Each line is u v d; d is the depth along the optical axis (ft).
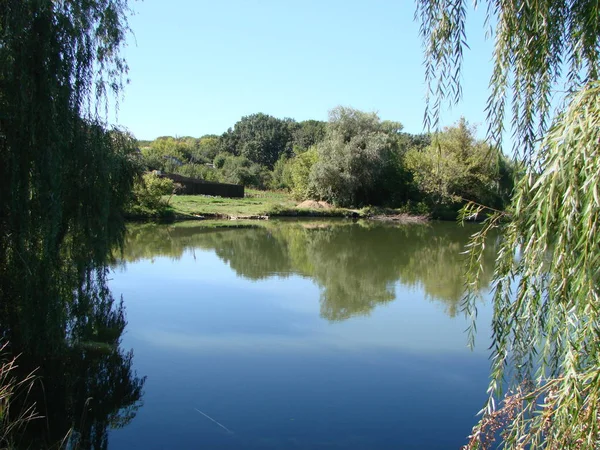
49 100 16.87
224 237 65.36
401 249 57.82
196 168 149.38
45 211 17.13
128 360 20.45
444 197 89.35
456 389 17.85
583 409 4.99
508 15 6.64
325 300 31.94
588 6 6.43
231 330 24.94
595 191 4.44
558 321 5.59
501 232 6.51
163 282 36.68
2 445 12.06
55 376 17.90
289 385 18.15
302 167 117.80
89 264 21.39
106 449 13.55
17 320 17.57
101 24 19.83
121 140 28.35
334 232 75.36
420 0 7.17
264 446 13.80
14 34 15.90
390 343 23.16
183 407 16.24
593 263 4.66
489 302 29.96
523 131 6.94
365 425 15.05
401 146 115.03
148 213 84.48
